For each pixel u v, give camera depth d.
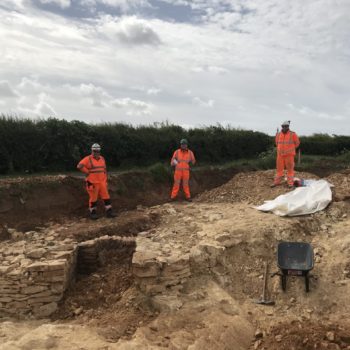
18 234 10.20
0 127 14.96
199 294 8.27
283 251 8.77
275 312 8.20
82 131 17.11
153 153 19.72
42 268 8.02
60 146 16.39
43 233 10.43
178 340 6.88
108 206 11.42
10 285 7.93
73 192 12.20
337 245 9.83
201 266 8.95
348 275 9.03
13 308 7.97
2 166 15.18
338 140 27.95
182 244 9.66
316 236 10.52
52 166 16.41
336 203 11.85
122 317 7.64
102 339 6.79
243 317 7.89
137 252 8.68
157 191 14.10
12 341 6.45
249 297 8.72
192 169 16.17
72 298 8.31
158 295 8.13
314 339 6.92
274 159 18.70
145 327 7.27
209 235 9.96
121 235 10.51
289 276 8.90
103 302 8.23
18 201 11.20
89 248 9.39
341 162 20.59
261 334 7.40
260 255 9.65
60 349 6.32
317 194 12.06
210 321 7.51
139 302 7.98
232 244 9.65
